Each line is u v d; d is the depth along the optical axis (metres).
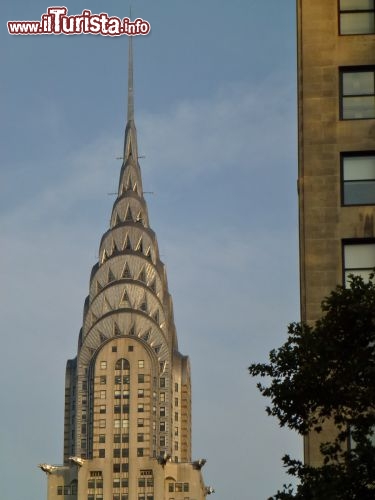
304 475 88.19
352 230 110.88
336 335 88.88
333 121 113.50
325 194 111.88
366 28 115.69
